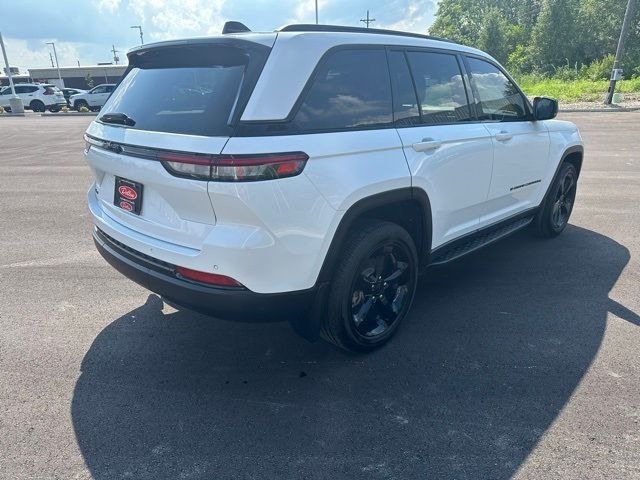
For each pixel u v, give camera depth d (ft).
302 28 9.20
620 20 127.44
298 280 8.46
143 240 9.02
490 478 7.19
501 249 16.37
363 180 8.87
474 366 9.89
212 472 7.41
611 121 53.52
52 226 19.70
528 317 11.80
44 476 7.36
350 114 9.08
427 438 7.99
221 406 8.89
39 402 9.02
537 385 9.24
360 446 7.86
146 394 9.25
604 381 9.30
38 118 90.74
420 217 10.77
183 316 12.22
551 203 16.29
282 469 7.44
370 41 9.73
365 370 9.86
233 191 7.55
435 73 11.20
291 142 7.91
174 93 8.90
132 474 7.39
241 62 8.40
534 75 126.41
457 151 11.25
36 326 11.74
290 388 9.36
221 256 7.88
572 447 7.72
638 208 20.71
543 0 143.02
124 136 9.05
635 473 7.18
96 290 13.71
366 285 9.96
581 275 14.14
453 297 12.95
